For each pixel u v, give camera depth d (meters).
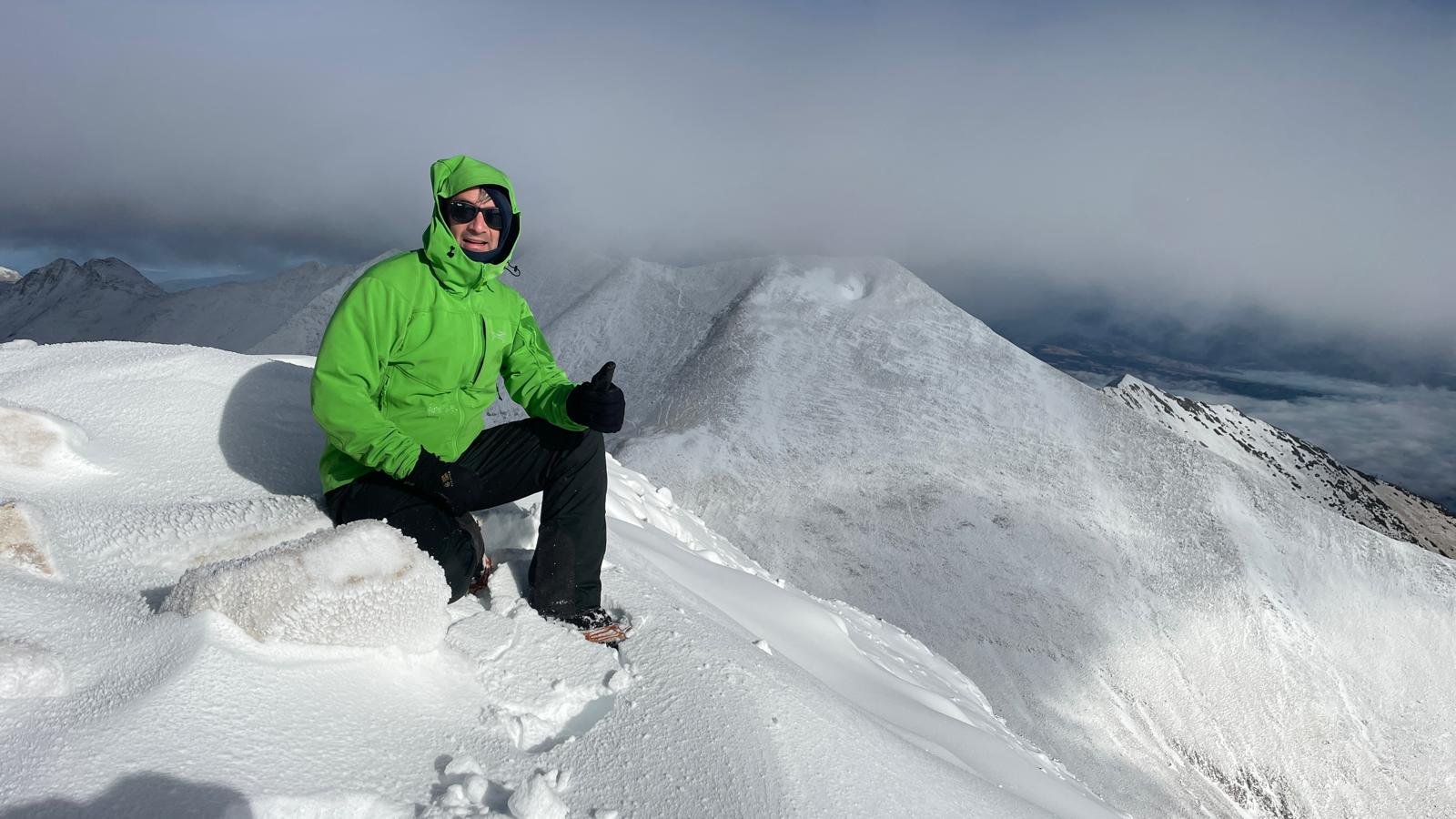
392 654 1.92
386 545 1.95
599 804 1.74
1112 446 77.12
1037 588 59.00
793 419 80.69
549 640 2.27
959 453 74.94
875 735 2.31
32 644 1.61
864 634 5.96
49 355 3.21
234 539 2.20
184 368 3.09
